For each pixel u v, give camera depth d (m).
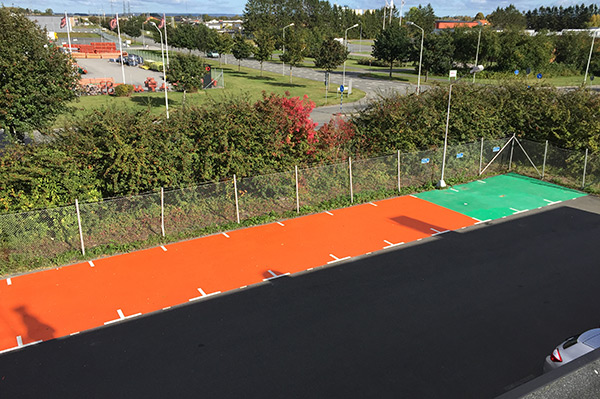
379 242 14.45
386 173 19.19
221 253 13.59
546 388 2.19
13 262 12.32
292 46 57.81
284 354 8.88
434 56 58.28
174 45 78.50
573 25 149.50
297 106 17.27
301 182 17.19
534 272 12.41
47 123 18.47
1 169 12.57
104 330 9.69
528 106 22.61
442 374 8.29
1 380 8.14
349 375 8.26
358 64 85.75
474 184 20.92
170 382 8.08
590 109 20.56
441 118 20.69
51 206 13.00
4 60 16.41
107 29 165.50
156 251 13.69
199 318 10.17
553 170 21.38
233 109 16.28
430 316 10.24
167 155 14.71
